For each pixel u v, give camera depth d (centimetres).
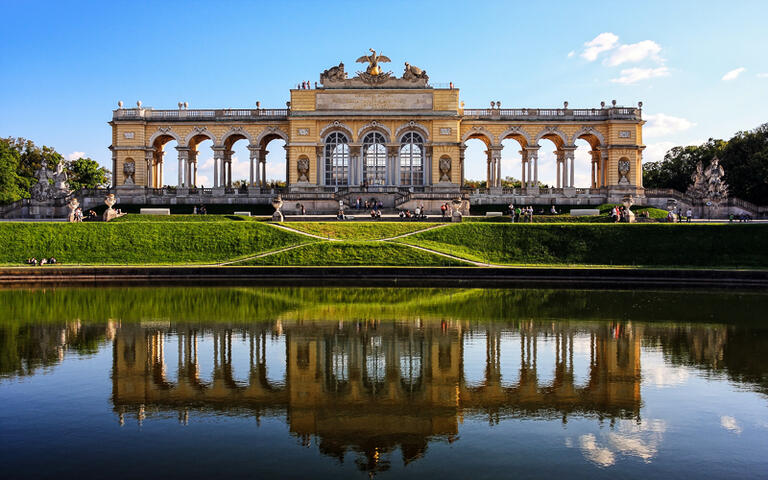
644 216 7519
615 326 2858
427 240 5903
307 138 8806
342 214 6981
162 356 2291
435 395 1852
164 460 1405
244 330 2753
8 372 2086
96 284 4550
